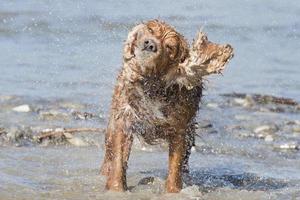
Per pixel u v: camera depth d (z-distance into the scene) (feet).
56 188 47.29
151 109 46.01
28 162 53.11
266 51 106.11
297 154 61.16
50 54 94.68
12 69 87.61
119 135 46.91
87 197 45.57
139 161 55.72
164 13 112.57
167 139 47.52
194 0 125.08
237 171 54.95
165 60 44.57
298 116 76.79
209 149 61.21
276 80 92.94
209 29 110.73
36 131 61.77
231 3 130.21
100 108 73.56
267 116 75.72
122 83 46.50
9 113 69.15
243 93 85.10
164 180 50.31
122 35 100.89
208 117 73.41
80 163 54.03
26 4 115.14
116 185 46.85
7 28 104.63
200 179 52.34
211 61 44.65
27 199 44.45
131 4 117.39
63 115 69.26
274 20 121.49
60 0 119.14
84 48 96.68
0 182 47.37
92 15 109.60
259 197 47.91
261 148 62.44
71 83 82.69
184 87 46.01
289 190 50.06
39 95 77.56
